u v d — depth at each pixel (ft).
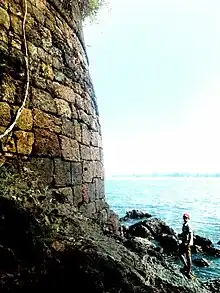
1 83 18.51
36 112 21.02
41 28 23.77
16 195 15.80
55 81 24.02
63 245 14.39
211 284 32.42
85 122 28.35
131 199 200.34
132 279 14.58
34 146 20.35
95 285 12.97
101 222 29.17
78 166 25.50
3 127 18.16
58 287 12.54
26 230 13.75
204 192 284.61
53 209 17.88
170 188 361.92
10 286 11.58
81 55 31.32
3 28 19.77
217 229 90.27
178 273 20.86
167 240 56.18
